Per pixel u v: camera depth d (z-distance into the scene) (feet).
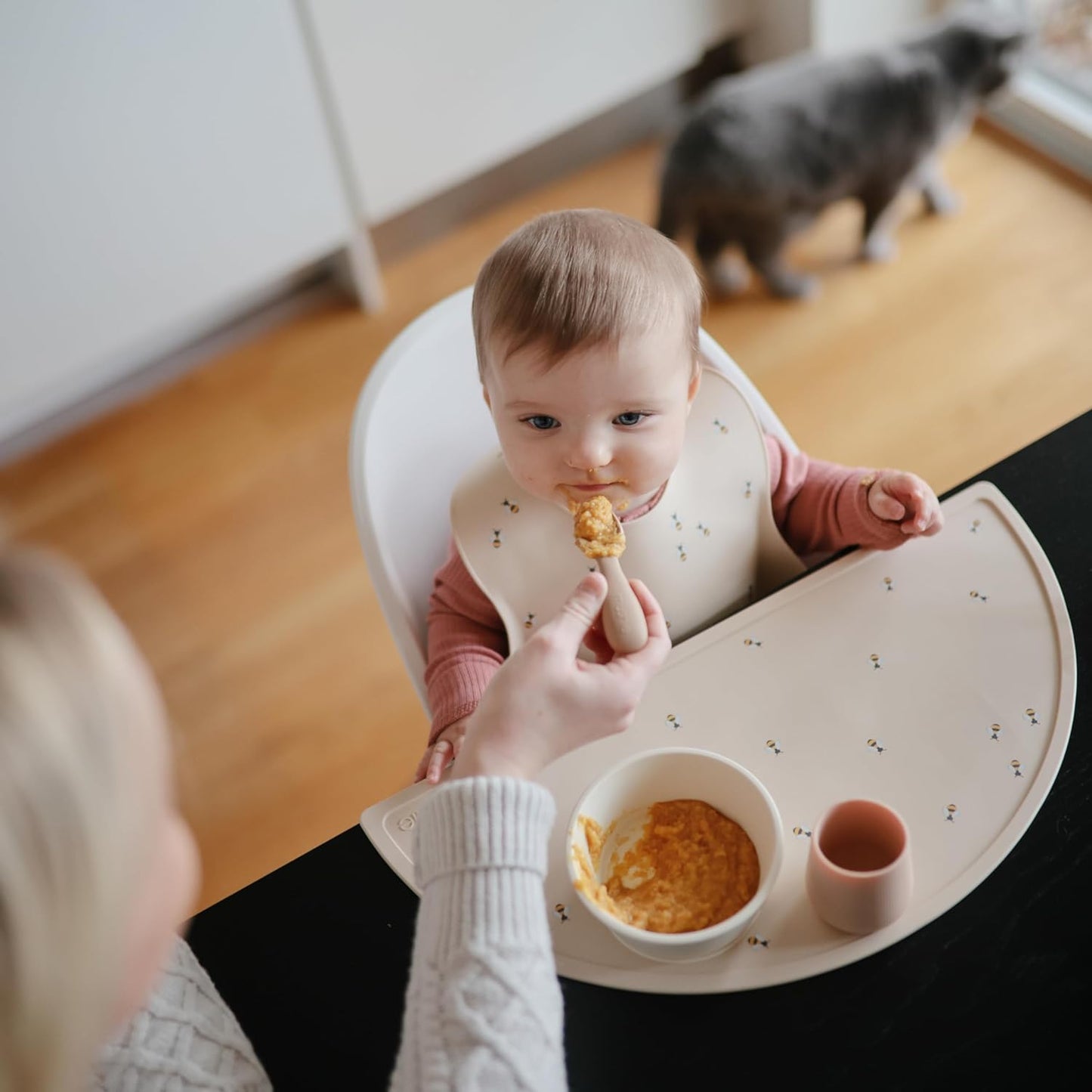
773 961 2.12
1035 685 2.46
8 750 1.10
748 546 3.39
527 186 7.51
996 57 6.07
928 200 6.88
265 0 5.61
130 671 1.25
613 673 2.08
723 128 5.95
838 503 3.24
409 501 3.34
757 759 2.44
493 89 6.58
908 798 2.33
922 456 5.84
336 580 5.83
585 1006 2.12
